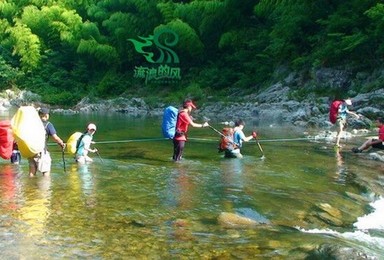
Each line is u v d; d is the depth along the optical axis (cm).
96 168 932
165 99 2983
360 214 677
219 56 3219
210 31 3133
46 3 4144
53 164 968
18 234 529
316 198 728
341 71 2197
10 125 894
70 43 3725
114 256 476
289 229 582
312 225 611
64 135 1541
